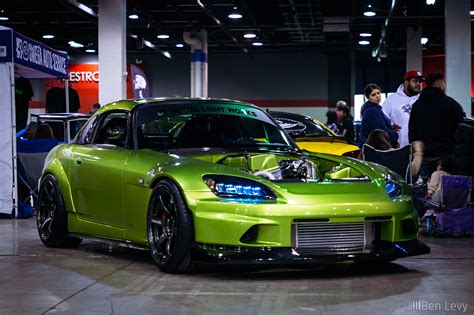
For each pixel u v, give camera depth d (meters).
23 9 22.17
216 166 4.62
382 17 23.72
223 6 21.73
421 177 7.46
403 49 31.77
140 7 21.97
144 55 34.03
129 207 5.02
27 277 4.59
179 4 21.47
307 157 5.31
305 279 4.42
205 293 4.02
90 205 5.48
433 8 22.55
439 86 7.48
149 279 4.45
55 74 10.05
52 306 3.74
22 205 8.31
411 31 26.81
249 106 5.77
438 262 5.10
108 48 17.22
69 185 5.74
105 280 4.45
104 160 5.34
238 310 3.61
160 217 4.73
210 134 5.45
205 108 5.56
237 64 33.91
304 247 4.36
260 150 5.32
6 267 4.98
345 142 8.49
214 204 4.39
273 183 4.50
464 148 7.11
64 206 5.81
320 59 33.31
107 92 17.27
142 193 4.87
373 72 35.09
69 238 5.91
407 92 8.45
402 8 22.44
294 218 4.32
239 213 4.33
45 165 6.07
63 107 14.80
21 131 10.20
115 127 5.42
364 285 4.23
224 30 26.52
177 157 4.82
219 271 4.70
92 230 5.51
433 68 32.31
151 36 28.27
